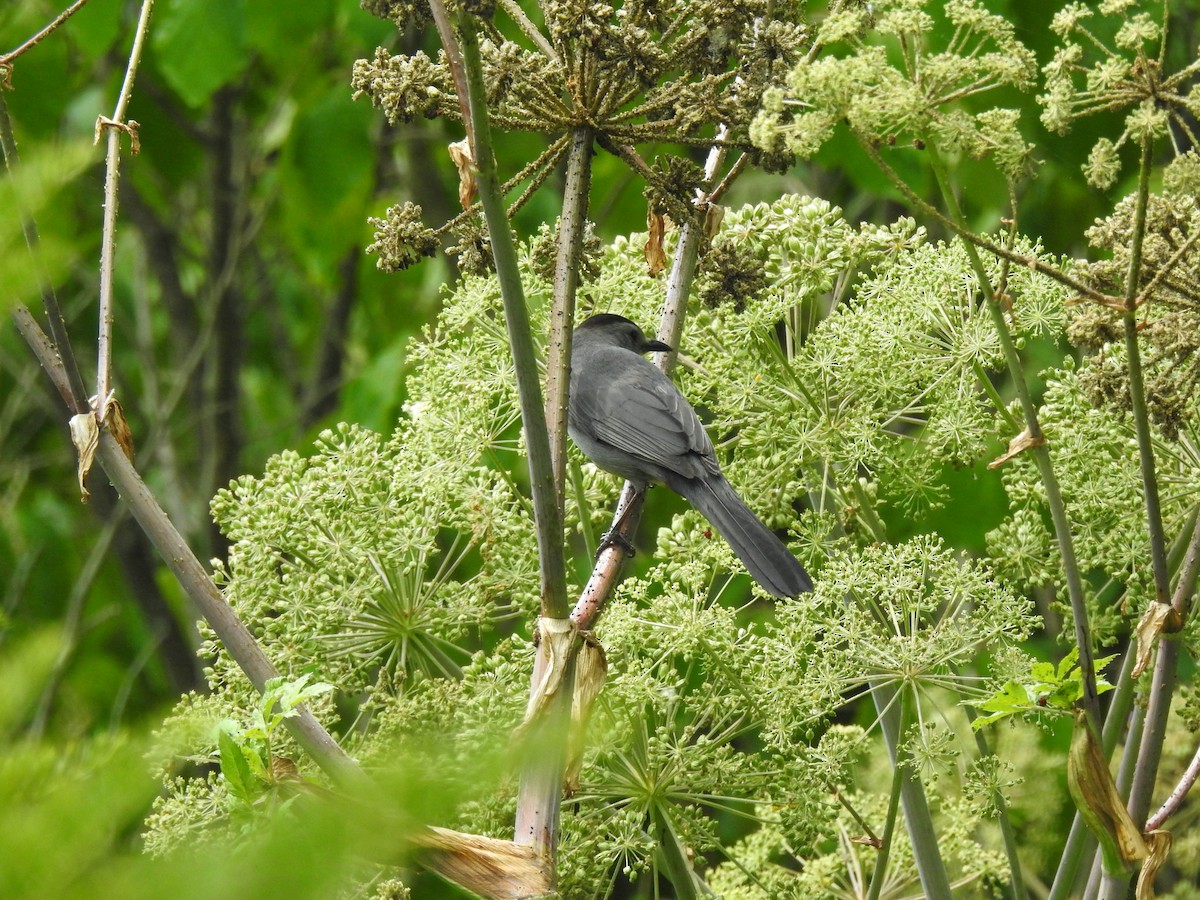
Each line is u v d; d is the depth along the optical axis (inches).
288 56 579.2
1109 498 283.3
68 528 778.2
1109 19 448.1
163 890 55.7
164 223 783.1
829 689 276.2
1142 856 226.1
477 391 320.5
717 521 320.2
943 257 316.8
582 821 281.9
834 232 327.0
